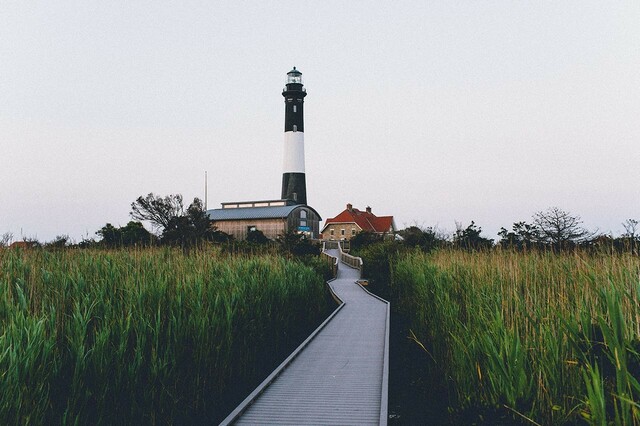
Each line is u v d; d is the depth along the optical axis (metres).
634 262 6.95
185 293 9.38
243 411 8.12
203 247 18.55
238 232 60.88
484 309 8.10
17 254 11.08
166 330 8.14
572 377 5.84
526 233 17.78
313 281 20.03
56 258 11.41
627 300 5.84
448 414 8.10
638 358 4.91
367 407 8.49
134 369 6.80
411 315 16.23
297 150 64.44
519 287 8.13
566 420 5.65
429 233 31.56
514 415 6.00
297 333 16.16
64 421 5.52
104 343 6.32
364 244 53.28
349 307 21.62
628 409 4.42
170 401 7.64
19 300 6.82
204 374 8.65
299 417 7.97
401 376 10.82
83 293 7.81
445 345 10.01
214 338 9.07
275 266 16.70
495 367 6.39
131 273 9.95
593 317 5.84
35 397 5.39
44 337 5.74
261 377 10.85
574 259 8.48
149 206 37.34
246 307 10.97
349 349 13.06
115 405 6.56
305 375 10.46
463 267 11.16
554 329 6.33
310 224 64.12
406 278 18.83
